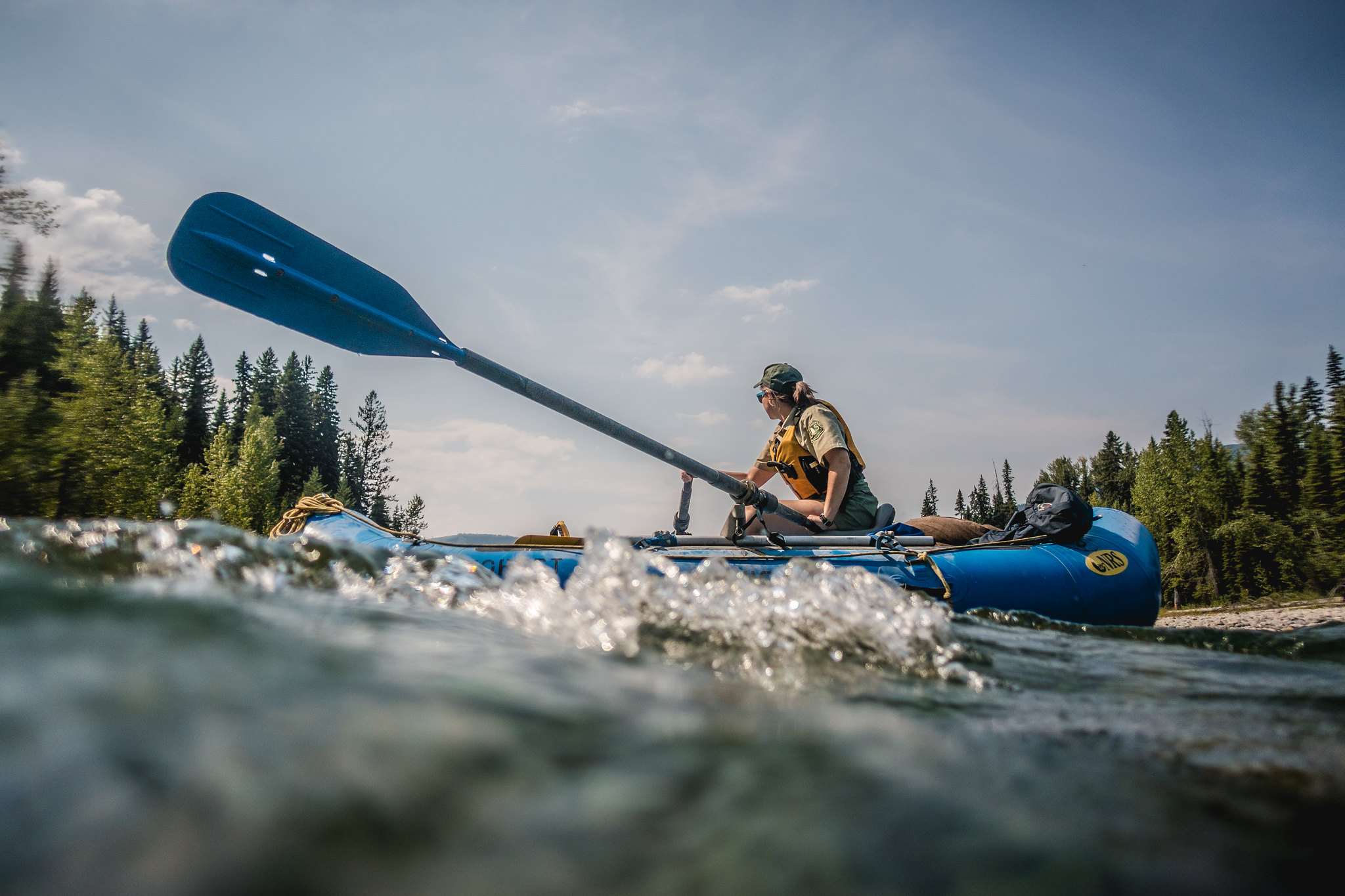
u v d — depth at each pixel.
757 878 0.61
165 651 0.87
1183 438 48.84
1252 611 17.16
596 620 1.59
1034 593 3.83
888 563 3.90
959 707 1.34
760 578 2.02
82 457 14.88
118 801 0.56
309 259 4.38
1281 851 0.79
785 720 1.02
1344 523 43.03
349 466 78.25
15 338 19.36
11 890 0.46
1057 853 0.73
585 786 0.70
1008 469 102.12
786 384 5.38
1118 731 1.23
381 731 0.72
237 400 76.62
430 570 1.92
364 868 0.54
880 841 0.70
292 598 1.37
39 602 1.02
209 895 0.49
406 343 4.47
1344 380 49.34
